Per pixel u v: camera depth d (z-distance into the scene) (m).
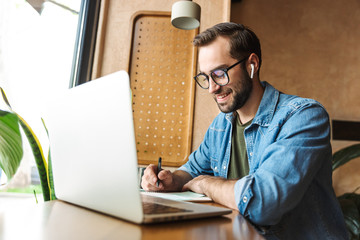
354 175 2.95
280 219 0.79
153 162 1.86
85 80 1.97
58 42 1.77
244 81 1.16
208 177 0.95
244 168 1.20
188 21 1.70
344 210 2.13
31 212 0.54
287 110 0.99
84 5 2.01
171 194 0.90
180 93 1.92
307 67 3.11
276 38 3.15
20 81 1.47
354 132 2.99
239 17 3.16
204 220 0.53
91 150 0.52
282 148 0.81
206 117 1.89
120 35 1.98
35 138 0.90
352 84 3.09
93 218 0.50
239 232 0.46
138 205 0.44
